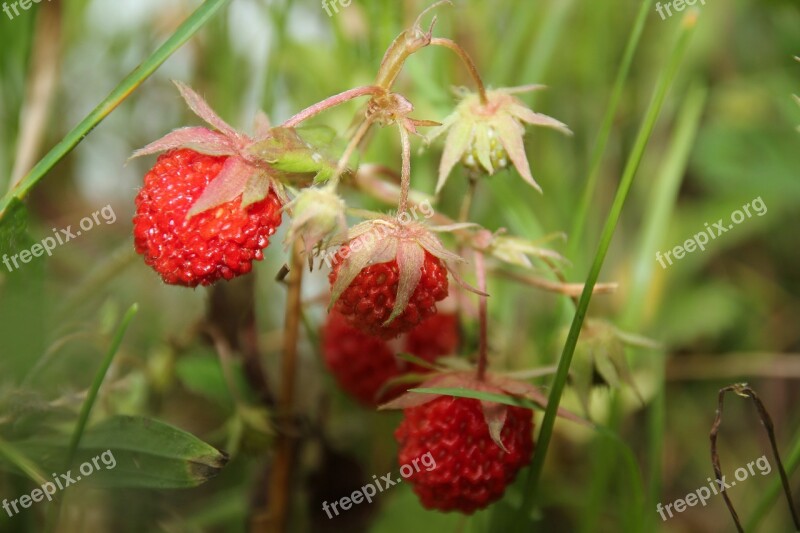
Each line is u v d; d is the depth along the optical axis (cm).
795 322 25
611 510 22
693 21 17
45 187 25
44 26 20
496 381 17
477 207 22
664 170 22
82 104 24
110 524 20
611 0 24
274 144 16
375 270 16
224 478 22
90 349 21
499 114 17
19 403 17
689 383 24
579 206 20
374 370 19
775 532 22
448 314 20
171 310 23
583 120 25
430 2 22
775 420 24
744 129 24
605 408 21
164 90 24
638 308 21
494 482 17
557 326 20
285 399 19
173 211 16
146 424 17
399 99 17
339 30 22
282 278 17
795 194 23
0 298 17
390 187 19
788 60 25
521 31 22
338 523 22
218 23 22
